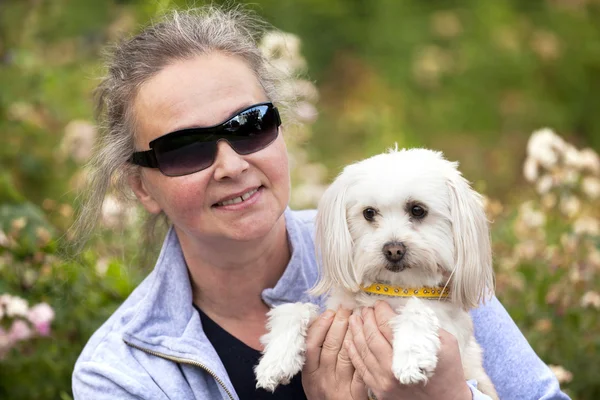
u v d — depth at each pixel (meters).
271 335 2.48
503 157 8.92
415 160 2.62
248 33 2.86
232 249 2.58
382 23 10.08
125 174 2.70
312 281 2.80
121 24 6.24
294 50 4.64
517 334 2.77
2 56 6.04
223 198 2.48
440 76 9.69
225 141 2.47
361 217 2.59
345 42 10.04
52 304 3.70
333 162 7.80
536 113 9.61
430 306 2.46
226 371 2.60
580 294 3.74
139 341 2.56
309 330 2.50
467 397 2.30
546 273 3.82
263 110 2.54
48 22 7.41
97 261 3.83
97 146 2.89
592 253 3.98
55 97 6.02
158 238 3.08
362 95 9.47
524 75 9.84
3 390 3.67
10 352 3.65
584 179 4.36
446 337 2.30
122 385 2.48
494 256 3.85
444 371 2.27
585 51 10.28
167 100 2.49
